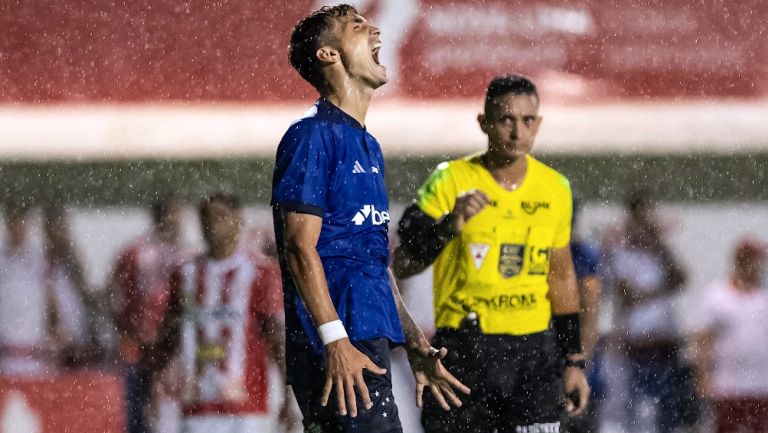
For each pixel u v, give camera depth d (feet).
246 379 67.21
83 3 113.09
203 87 110.83
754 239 90.53
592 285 65.77
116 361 73.97
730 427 76.38
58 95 109.70
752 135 101.24
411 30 113.39
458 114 105.50
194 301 67.10
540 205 54.29
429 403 53.62
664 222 82.48
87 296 75.25
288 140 39.99
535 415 53.72
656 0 116.78
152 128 99.96
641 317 76.13
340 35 41.01
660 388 75.87
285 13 114.62
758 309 77.15
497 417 54.08
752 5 116.88
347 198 40.19
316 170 39.63
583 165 94.07
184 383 67.87
